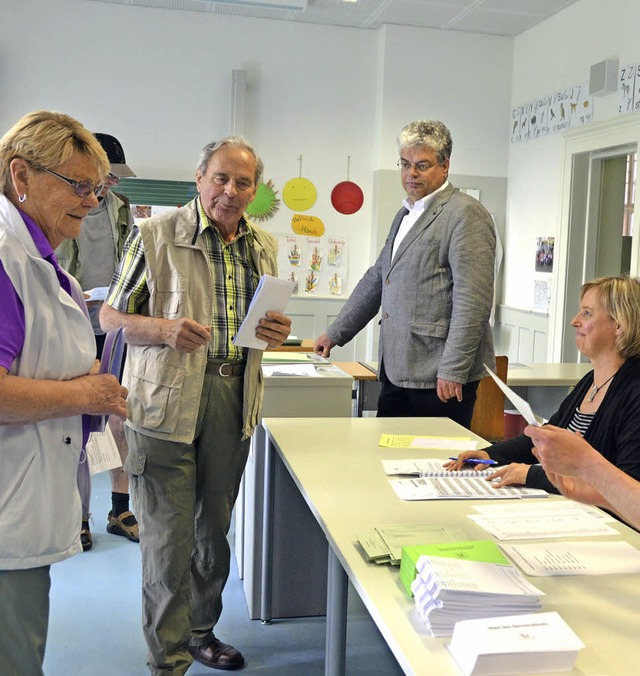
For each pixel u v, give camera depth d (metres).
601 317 2.04
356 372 3.75
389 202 5.86
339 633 1.62
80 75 5.47
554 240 5.30
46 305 1.31
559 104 5.25
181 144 5.69
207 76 5.67
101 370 1.45
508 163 6.04
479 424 3.45
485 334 2.83
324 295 6.00
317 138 5.88
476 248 2.65
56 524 1.36
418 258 2.73
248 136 5.78
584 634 1.17
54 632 2.56
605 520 1.69
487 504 1.80
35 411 1.26
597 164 5.03
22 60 5.37
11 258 1.25
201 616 2.37
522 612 1.20
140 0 5.39
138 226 2.03
